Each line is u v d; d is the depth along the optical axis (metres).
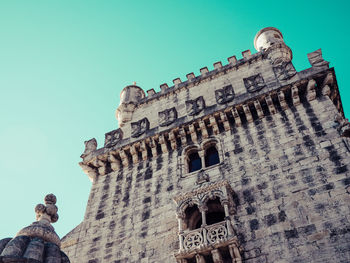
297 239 13.82
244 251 14.31
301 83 19.44
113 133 24.11
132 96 28.20
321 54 20.62
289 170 16.42
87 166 22.73
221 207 16.69
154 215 18.09
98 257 17.53
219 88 24.52
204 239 14.46
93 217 19.83
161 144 21.48
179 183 18.98
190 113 22.19
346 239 13.00
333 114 17.73
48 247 11.84
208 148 20.61
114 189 20.88
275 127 18.80
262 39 26.67
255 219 15.24
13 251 10.96
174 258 15.67
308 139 17.27
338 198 14.34
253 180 16.89
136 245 17.14
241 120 20.33
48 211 13.43
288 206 15.06
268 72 23.27
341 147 16.08
